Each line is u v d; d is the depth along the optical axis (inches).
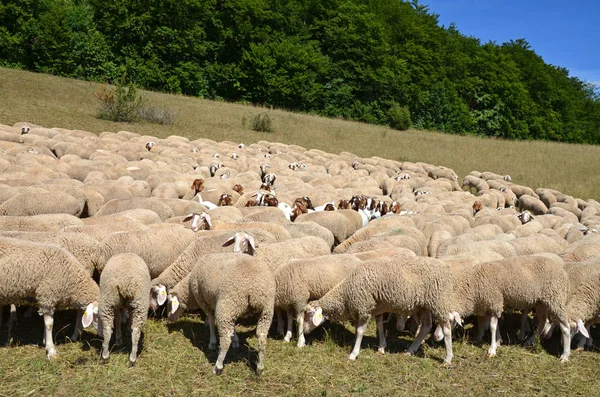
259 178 788.0
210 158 884.0
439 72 3058.6
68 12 2217.0
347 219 553.3
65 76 2113.7
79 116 1267.2
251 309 289.6
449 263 359.3
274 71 2485.2
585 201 921.5
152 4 2345.0
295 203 596.7
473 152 1535.4
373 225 512.4
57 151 816.9
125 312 338.6
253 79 2476.6
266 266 295.7
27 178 571.5
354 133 1696.6
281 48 2485.2
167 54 2413.9
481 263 343.3
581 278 345.1
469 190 1075.9
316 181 812.6
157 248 375.9
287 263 340.5
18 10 2089.1
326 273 340.8
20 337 315.9
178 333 338.0
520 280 328.8
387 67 2755.9
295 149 1213.7
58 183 577.0
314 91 2539.4
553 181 1152.8
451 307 331.3
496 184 1018.1
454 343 348.2
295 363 307.6
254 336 342.0
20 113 1175.6
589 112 4190.5
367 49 2714.1
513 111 3248.0
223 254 313.3
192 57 2470.5
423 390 285.1
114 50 2314.2
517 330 382.6
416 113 2893.7
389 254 381.1
